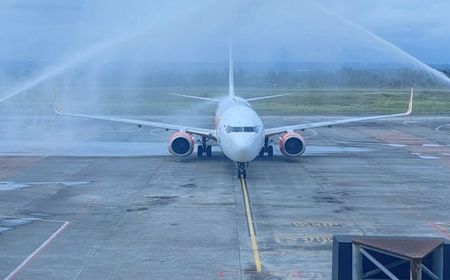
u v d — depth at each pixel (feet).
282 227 100.22
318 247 89.30
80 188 130.72
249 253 86.58
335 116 311.47
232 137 139.95
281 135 181.16
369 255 56.49
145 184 134.92
